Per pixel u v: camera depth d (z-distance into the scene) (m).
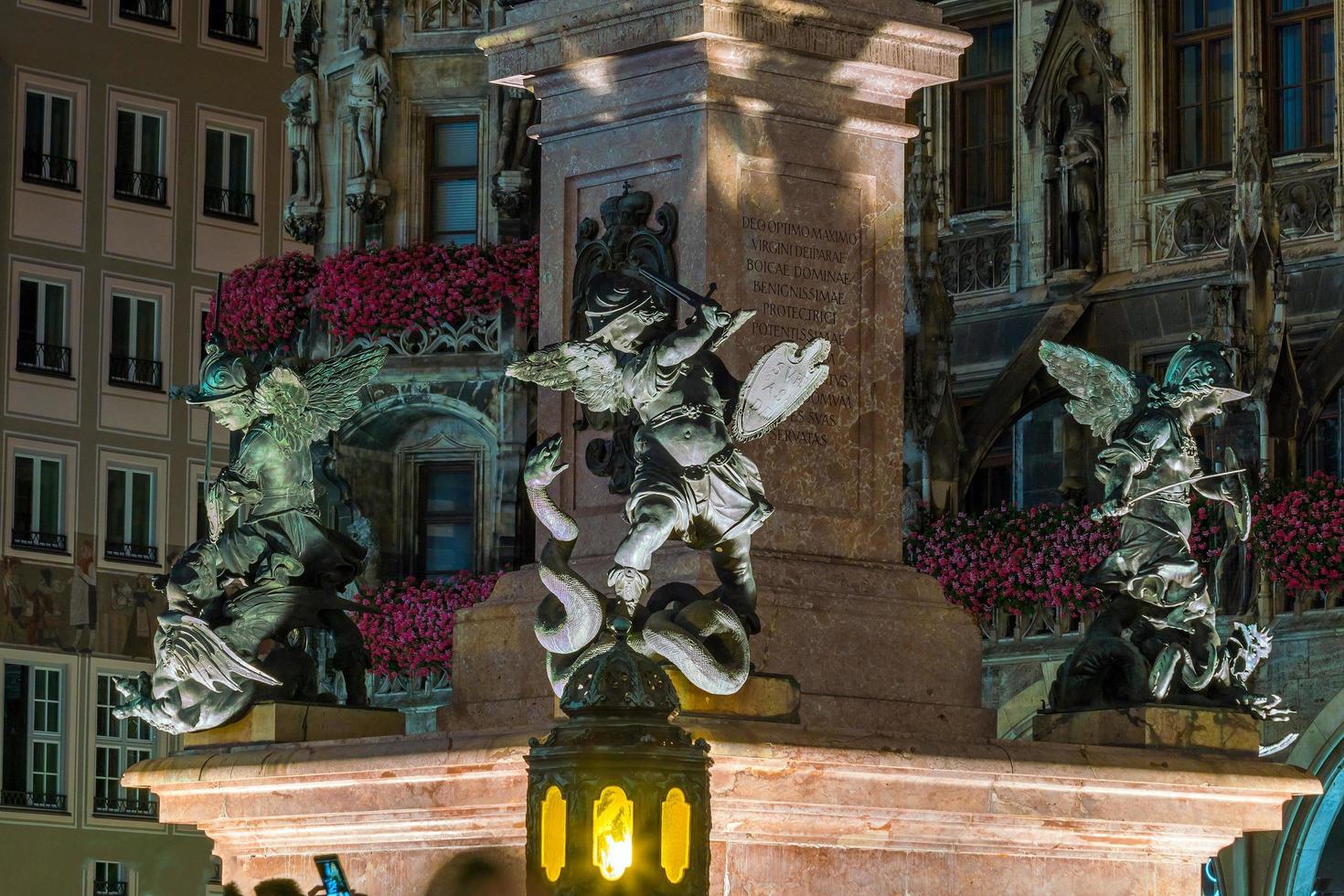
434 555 42.34
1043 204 40.69
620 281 17.64
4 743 56.50
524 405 40.72
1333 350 36.47
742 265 18.75
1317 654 35.00
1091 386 20.56
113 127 59.03
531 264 40.19
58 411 57.94
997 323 41.09
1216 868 36.41
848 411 19.11
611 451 19.06
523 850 17.66
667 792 14.27
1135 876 19.06
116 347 58.91
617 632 14.88
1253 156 36.09
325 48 43.81
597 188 19.20
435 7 43.28
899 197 19.39
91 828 57.38
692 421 17.42
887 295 19.30
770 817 17.42
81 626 57.78
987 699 36.94
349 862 18.48
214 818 18.89
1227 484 19.86
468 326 40.69
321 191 43.62
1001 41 41.72
